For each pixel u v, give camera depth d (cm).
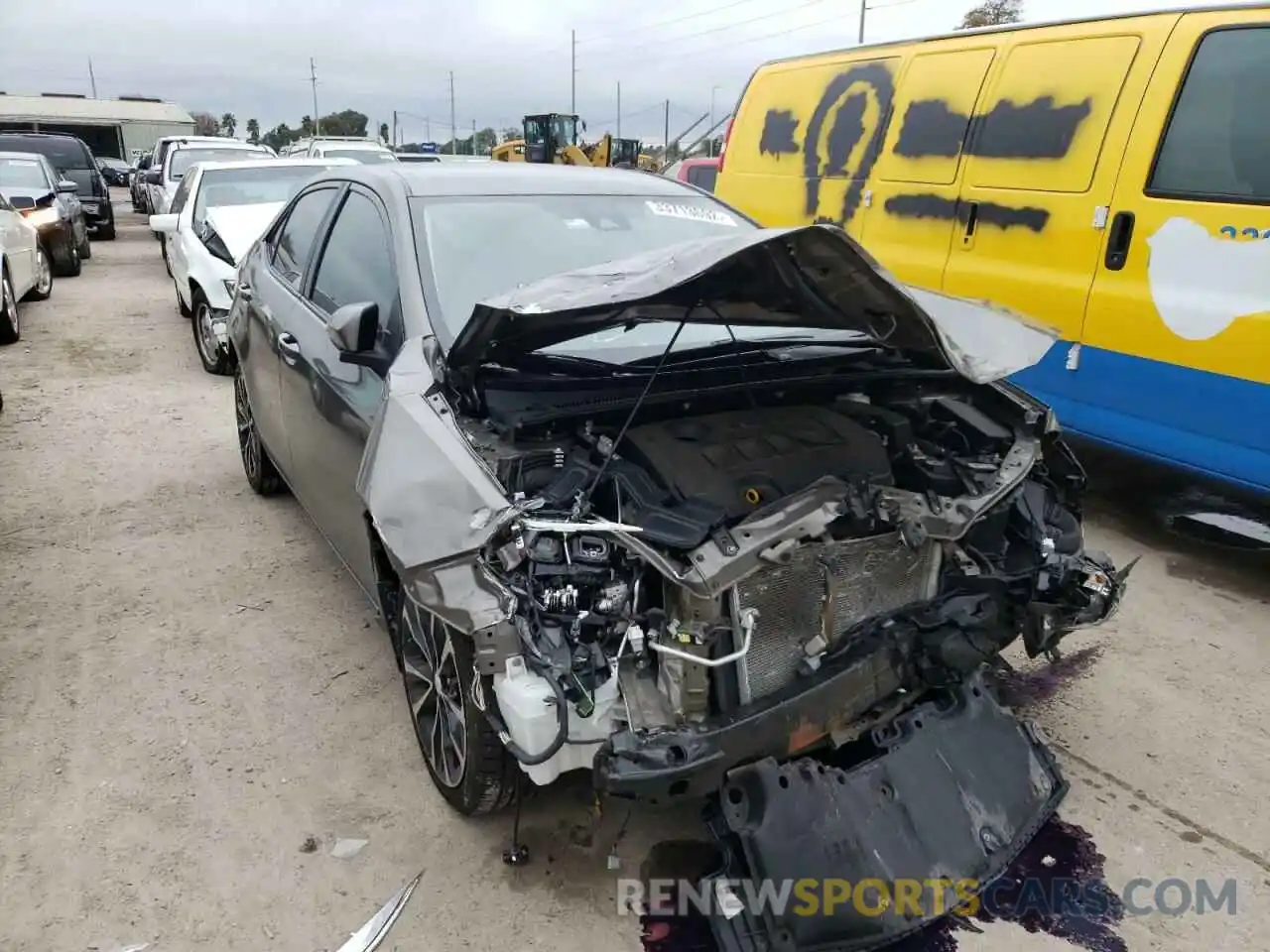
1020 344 284
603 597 234
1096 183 483
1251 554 483
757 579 243
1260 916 258
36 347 939
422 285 323
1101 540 498
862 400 321
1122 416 484
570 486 249
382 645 393
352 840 284
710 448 263
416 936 250
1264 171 421
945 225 565
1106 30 489
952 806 247
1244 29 433
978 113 546
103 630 402
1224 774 316
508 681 229
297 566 462
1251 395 427
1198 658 386
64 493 555
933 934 252
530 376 286
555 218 366
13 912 256
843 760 258
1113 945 250
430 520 242
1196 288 444
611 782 217
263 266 491
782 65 711
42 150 1903
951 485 281
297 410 402
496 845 282
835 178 641
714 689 242
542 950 246
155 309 1155
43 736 332
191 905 259
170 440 652
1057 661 383
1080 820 294
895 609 272
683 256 233
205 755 322
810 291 248
